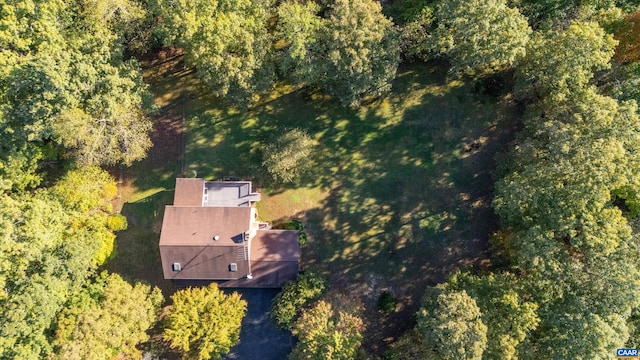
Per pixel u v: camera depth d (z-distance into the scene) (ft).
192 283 140.05
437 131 148.97
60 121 117.60
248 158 146.30
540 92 137.59
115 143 127.24
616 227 116.98
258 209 144.25
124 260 141.28
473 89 149.69
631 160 119.34
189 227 129.59
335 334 121.29
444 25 128.47
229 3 123.85
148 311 128.57
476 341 113.39
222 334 125.59
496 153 147.33
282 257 134.41
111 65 126.31
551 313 119.24
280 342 142.00
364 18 124.57
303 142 138.62
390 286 144.25
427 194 147.23
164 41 125.29
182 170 145.28
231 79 128.26
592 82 137.59
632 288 113.60
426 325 121.49
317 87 148.36
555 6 133.49
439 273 144.77
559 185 120.67
